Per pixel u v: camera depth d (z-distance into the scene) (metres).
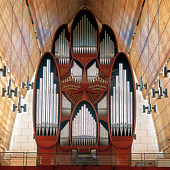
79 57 25.34
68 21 33.72
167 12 20.11
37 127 23.56
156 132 28.20
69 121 23.91
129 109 23.89
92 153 22.38
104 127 23.75
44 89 24.25
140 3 23.56
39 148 23.28
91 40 25.78
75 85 24.11
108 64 25.25
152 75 26.47
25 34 24.94
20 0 21.52
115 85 24.59
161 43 22.70
